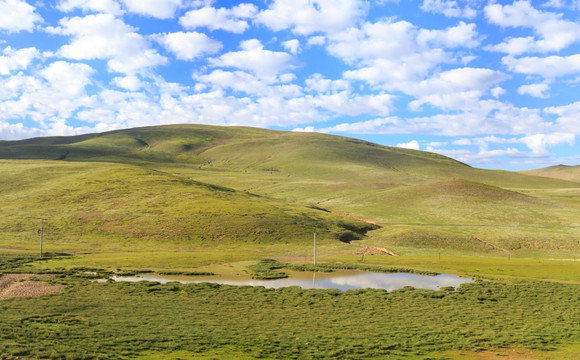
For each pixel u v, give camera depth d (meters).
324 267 68.12
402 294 51.75
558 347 33.28
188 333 34.53
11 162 177.75
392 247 89.06
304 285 56.84
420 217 122.25
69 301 44.22
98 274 59.28
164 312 41.59
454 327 38.75
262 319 40.44
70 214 107.50
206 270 64.50
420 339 34.91
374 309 45.16
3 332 31.61
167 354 29.12
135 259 71.44
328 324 39.09
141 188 128.12
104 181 136.50
